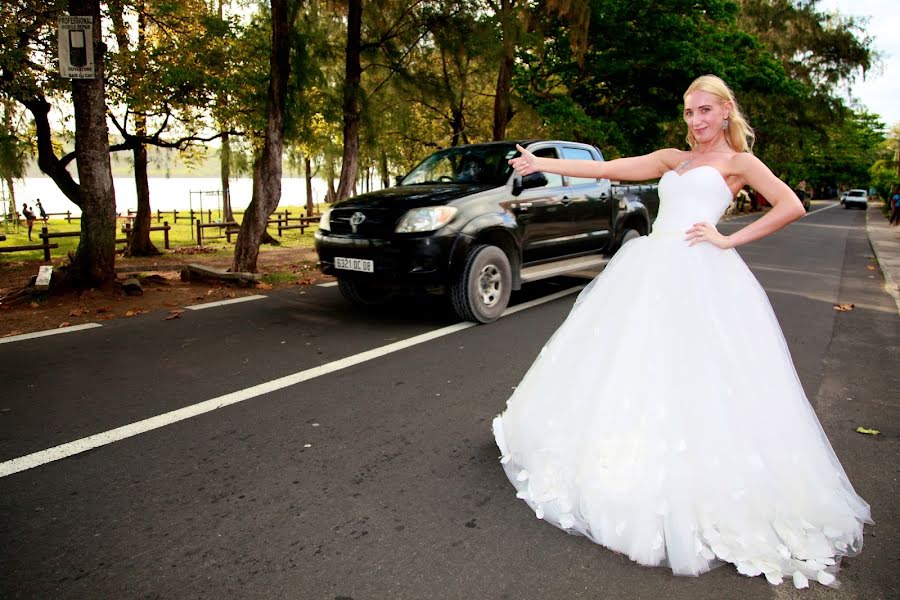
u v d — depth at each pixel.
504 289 6.16
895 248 14.58
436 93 11.93
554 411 2.66
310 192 28.11
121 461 3.07
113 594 2.08
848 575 2.22
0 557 2.28
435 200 5.71
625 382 2.42
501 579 2.17
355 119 11.04
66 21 6.53
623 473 2.35
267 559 2.28
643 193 8.46
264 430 3.47
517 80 17.98
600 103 20.48
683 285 2.47
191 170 15.06
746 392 2.37
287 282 8.46
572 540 2.42
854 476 2.97
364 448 3.24
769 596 2.11
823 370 4.71
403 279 5.59
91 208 6.99
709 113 2.54
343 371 4.53
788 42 30.41
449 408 3.82
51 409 3.75
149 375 4.41
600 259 7.60
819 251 13.78
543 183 6.62
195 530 2.47
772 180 2.43
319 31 10.85
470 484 2.86
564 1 13.99
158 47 11.23
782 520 2.36
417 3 11.07
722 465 2.29
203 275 8.25
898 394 4.16
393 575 2.19
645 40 17.78
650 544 2.25
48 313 6.36
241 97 11.91
